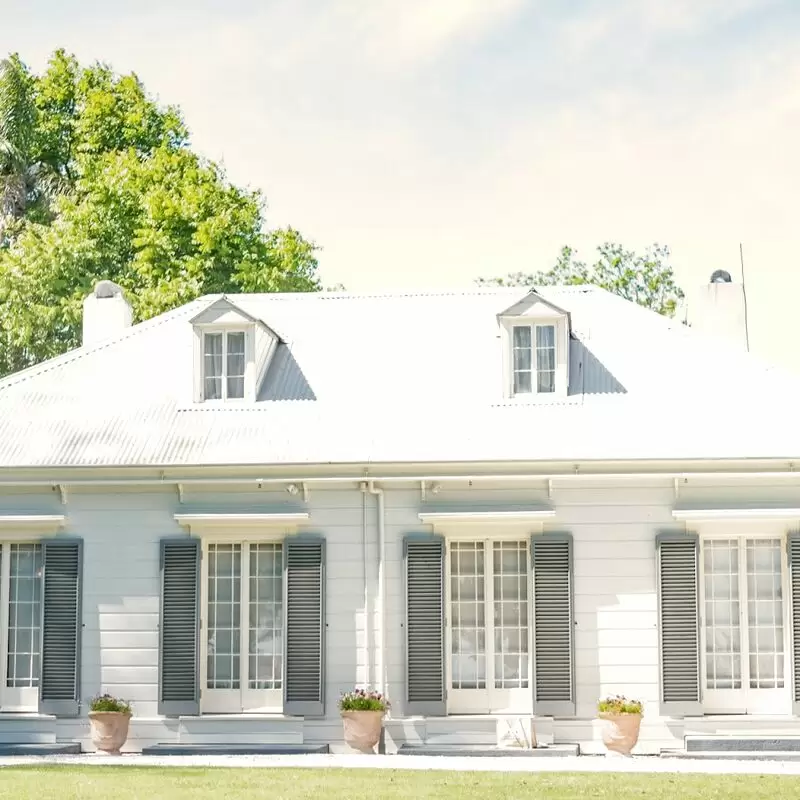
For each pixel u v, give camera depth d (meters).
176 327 26.77
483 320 26.12
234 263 39.84
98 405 24.83
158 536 23.28
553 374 24.17
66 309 40.06
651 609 22.53
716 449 22.66
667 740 22.23
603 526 22.75
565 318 24.12
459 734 22.34
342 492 23.14
